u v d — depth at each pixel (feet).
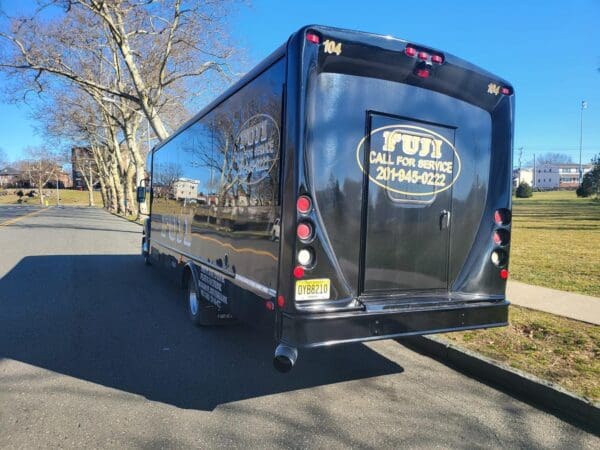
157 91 64.28
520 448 10.88
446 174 13.84
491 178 14.66
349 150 12.24
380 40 12.13
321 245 11.84
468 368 15.48
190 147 21.04
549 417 12.40
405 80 13.03
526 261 35.35
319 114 11.83
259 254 13.09
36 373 14.78
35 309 22.86
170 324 20.56
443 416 12.37
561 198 200.23
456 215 14.07
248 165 14.05
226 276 15.80
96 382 14.16
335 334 11.76
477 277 14.37
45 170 314.55
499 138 14.69
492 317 14.14
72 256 42.50
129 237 63.36
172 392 13.56
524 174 435.94
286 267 11.62
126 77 88.48
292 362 11.23
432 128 13.55
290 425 11.73
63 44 64.69
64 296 25.84
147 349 17.25
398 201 13.06
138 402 12.85
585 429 11.80
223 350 17.24
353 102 12.31
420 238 13.47
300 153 11.44
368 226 12.60
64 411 12.22
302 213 11.55
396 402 13.17
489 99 14.37
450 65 13.19
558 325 18.42
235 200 15.02
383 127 12.75
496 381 14.53
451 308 13.29
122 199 147.64
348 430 11.54
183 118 85.15
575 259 36.29
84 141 162.30
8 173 428.97
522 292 24.31
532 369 14.24
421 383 14.55
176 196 24.00
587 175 163.63
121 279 31.32
